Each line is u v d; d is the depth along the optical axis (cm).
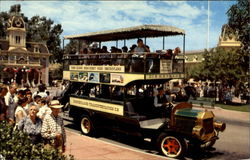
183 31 1127
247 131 1441
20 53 5341
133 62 1027
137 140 1174
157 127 977
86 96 1262
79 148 979
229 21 2739
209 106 2312
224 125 1003
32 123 645
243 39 2691
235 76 2659
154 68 1047
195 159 942
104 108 1146
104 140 1162
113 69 1113
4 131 617
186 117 910
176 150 920
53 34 7825
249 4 2575
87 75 1267
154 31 1105
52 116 656
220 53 2814
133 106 1127
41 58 5719
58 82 6156
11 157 521
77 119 1301
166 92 1234
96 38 1439
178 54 1138
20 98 796
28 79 5534
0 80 5009
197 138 884
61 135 668
